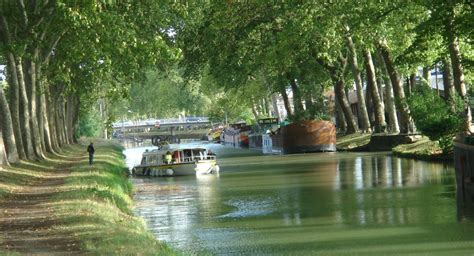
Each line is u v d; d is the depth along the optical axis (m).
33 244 16.73
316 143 69.38
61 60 38.38
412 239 21.47
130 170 60.19
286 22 54.59
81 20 29.16
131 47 31.45
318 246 21.17
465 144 29.23
